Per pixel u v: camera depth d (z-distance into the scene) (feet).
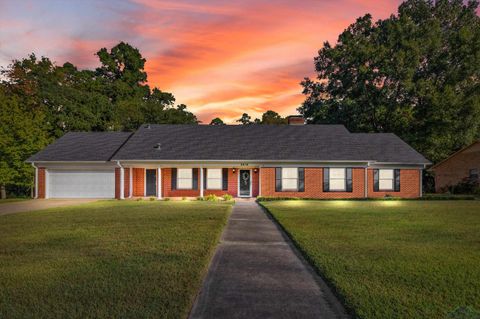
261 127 100.53
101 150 94.17
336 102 135.74
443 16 136.05
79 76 150.71
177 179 90.74
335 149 90.33
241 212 54.19
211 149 89.15
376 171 90.58
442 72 128.26
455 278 19.94
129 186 87.97
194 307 16.39
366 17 138.62
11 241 30.17
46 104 116.06
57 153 92.53
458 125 116.57
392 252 25.77
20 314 15.23
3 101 98.63
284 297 17.71
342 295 17.28
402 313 15.34
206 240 30.22
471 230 35.29
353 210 53.78
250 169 90.58
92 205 65.26
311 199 79.66
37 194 90.99
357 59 131.13
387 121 124.06
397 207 59.26
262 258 25.55
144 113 158.40
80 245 28.45
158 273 20.77
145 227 37.24
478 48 121.08
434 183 128.36
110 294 17.40
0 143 93.09
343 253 25.46
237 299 17.40
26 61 119.34
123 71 213.66
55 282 19.19
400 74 121.19
